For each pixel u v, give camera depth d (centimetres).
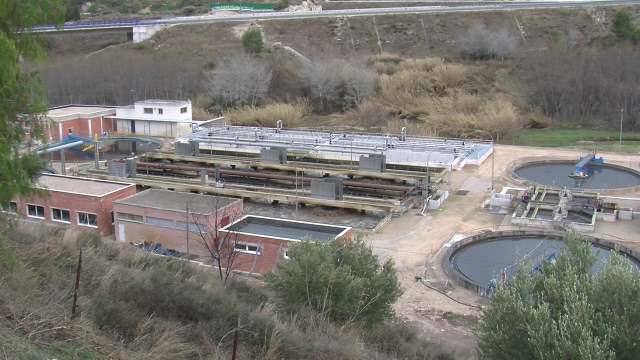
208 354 1472
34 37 1744
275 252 3428
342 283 2173
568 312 1750
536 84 9675
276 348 1555
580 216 4725
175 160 6397
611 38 10225
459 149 6391
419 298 3266
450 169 5894
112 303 1523
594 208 4725
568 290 1862
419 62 10500
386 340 2102
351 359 1677
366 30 12125
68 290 1596
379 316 2303
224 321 1652
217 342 1537
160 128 7800
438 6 13488
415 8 12719
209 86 9862
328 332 1844
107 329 1452
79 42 12288
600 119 9075
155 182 5397
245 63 9825
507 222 4588
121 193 4203
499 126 8019
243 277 3080
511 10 12338
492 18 12200
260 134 7031
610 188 5647
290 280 2211
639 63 9262
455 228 4462
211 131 7256
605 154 6862
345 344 1764
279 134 7038
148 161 6397
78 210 4103
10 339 1224
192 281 2073
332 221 4659
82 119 7712
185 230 3759
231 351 1510
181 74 10131
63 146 5650
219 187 5275
